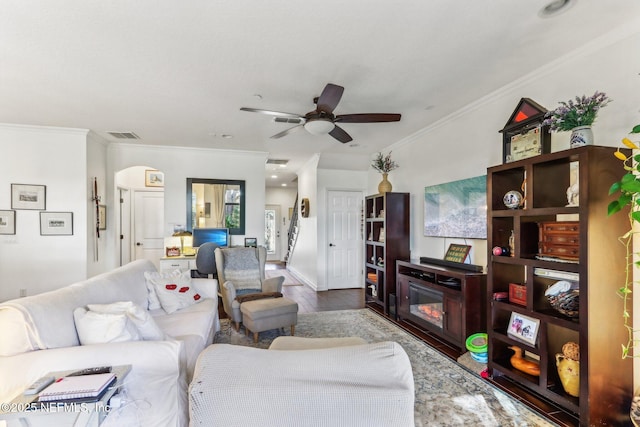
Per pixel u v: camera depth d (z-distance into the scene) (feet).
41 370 5.03
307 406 3.28
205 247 15.37
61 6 6.05
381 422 3.30
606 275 6.14
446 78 9.13
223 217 18.07
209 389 3.25
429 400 7.36
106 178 16.42
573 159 6.65
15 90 9.93
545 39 7.20
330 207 20.51
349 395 3.28
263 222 18.67
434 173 13.33
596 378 6.04
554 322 6.73
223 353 3.42
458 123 11.88
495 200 8.38
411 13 6.29
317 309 15.33
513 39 7.20
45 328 5.41
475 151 11.02
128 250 21.68
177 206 17.48
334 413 3.29
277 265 31.45
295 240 26.53
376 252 15.90
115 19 6.47
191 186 17.62
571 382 6.63
